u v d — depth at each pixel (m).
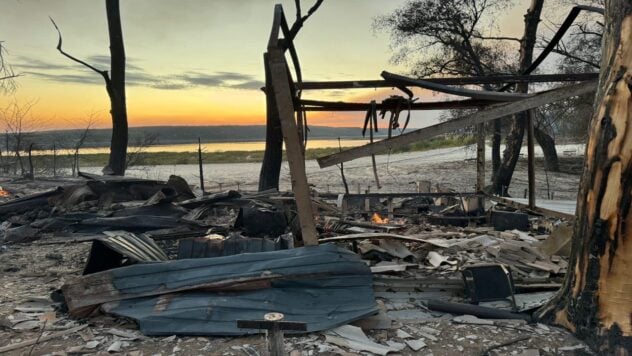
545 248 6.26
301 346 3.83
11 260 7.08
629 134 3.49
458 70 19.52
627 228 3.52
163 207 9.62
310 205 4.74
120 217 9.04
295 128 4.50
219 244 5.27
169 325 4.09
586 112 20.59
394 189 16.81
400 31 19.59
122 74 17.39
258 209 7.83
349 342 3.88
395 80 5.57
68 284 4.48
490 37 18.38
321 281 4.57
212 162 35.59
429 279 5.11
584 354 3.66
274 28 4.23
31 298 5.04
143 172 25.20
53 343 3.94
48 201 10.40
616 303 3.62
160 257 5.45
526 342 3.90
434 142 47.44
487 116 4.69
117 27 17.14
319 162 4.81
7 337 4.07
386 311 4.68
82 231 8.86
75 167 22.59
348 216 9.67
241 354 3.70
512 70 18.73
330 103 6.04
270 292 4.43
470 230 8.32
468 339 3.99
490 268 4.87
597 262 3.75
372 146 4.75
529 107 4.70
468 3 18.22
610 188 3.61
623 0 3.57
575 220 4.09
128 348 3.84
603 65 3.81
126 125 17.58
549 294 4.98
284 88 4.37
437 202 10.99
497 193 16.81
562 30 5.95
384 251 5.96
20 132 22.34
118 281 4.51
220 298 4.34
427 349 3.82
